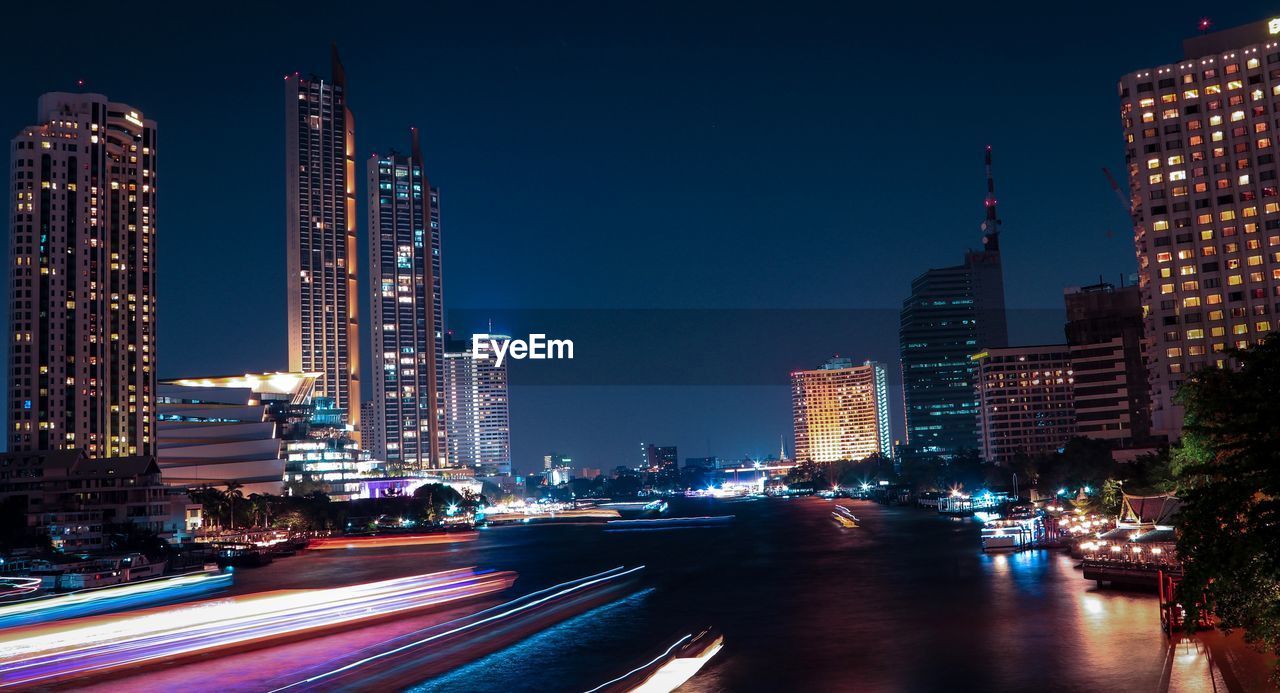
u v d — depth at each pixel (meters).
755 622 103.50
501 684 75.88
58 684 72.62
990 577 131.00
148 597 138.50
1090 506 183.88
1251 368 39.81
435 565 192.50
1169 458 151.00
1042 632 87.69
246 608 98.88
